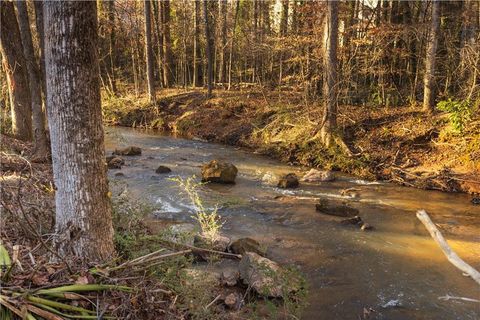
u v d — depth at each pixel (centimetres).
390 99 1688
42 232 462
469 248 734
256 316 464
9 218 469
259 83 2142
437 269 649
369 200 1015
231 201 949
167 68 2945
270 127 1691
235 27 2750
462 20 1648
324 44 1403
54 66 408
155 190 1013
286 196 1027
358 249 719
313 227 819
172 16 3250
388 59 1811
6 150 912
